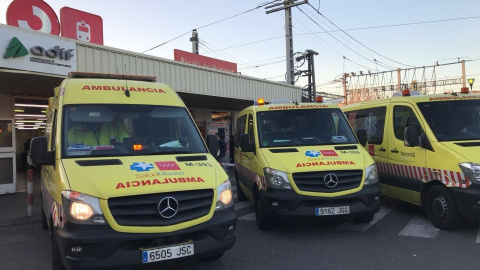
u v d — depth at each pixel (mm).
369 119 8188
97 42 11328
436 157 5871
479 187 5184
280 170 5633
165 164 4102
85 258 3330
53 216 3881
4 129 10906
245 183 7430
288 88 20234
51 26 9750
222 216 3938
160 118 4891
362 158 5953
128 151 4367
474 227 5902
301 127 6836
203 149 4824
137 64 11422
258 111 7109
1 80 9180
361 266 4480
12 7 8945
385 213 7074
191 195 3775
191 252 3627
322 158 5812
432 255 4750
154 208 3582
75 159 4043
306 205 5438
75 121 4445
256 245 5426
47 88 10805
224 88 15211
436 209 5910
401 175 6801
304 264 4617
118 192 3492
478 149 5559
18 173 16438
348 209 5457
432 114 6371
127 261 3377
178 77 13000
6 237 6375
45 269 4801
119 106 4770
